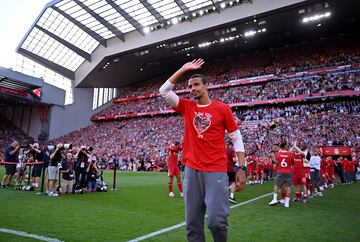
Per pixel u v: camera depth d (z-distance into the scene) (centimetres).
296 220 574
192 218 256
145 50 4078
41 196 867
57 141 4344
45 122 4422
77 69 4697
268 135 3006
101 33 3959
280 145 798
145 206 727
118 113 4841
